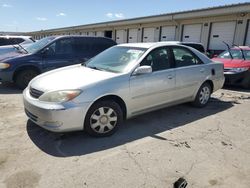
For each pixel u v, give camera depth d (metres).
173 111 5.70
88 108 3.83
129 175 3.05
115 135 4.25
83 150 3.67
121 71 4.40
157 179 2.99
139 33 24.48
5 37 12.84
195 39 18.89
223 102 6.68
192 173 3.14
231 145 3.98
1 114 5.16
